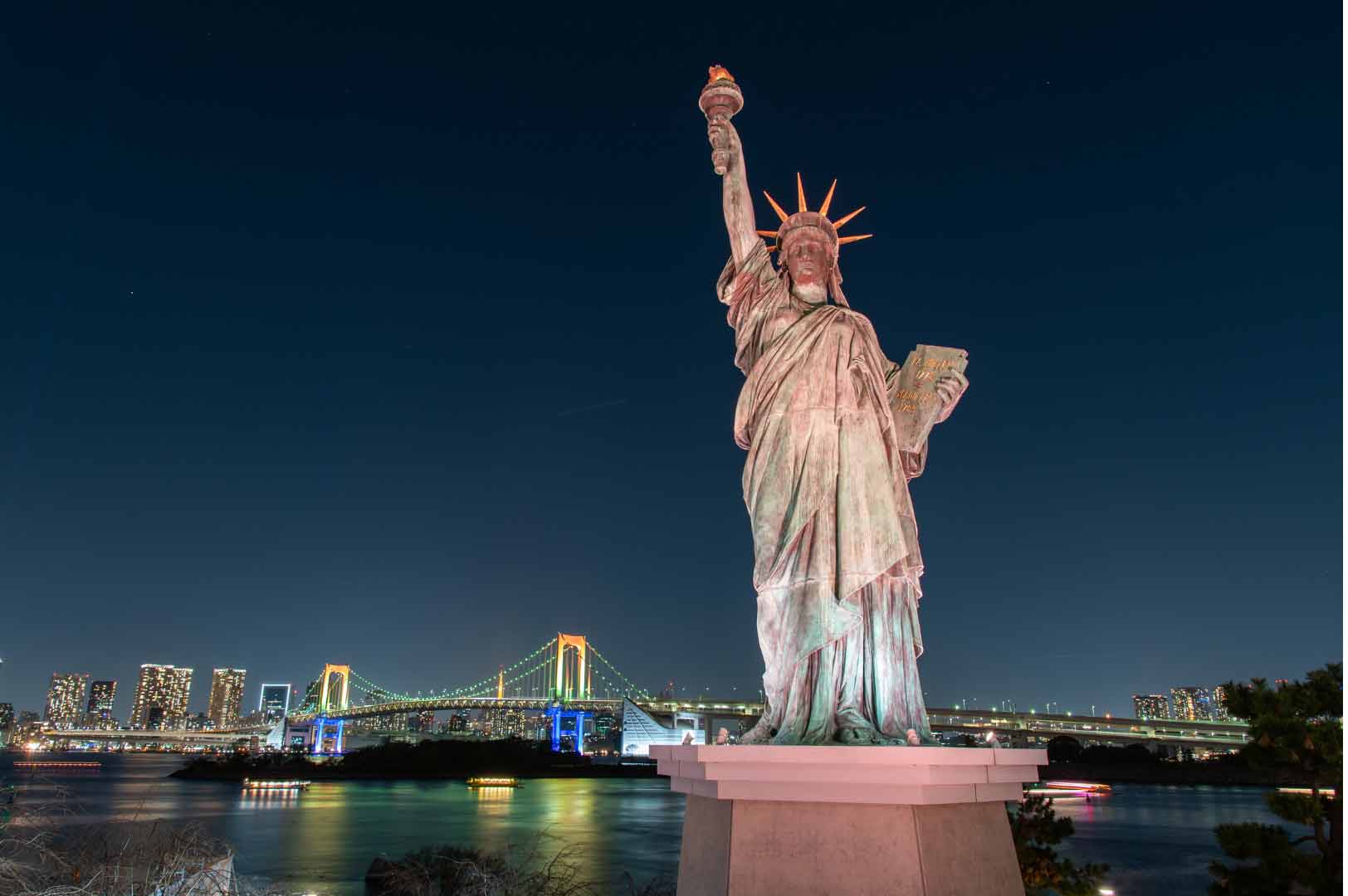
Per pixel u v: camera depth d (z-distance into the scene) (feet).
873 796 29.45
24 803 42.16
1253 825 76.18
